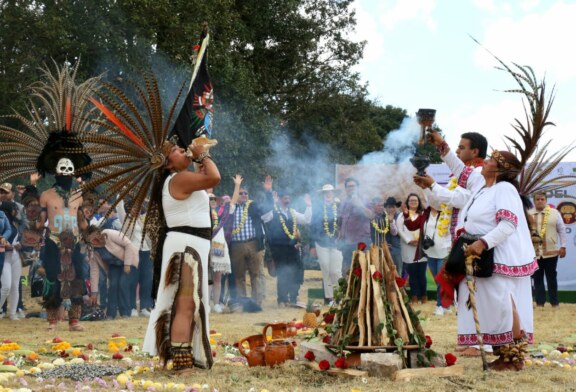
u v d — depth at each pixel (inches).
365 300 243.0
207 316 237.6
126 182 240.8
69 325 384.2
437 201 271.0
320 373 234.2
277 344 248.5
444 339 337.1
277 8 1122.0
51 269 376.8
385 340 236.8
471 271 240.2
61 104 366.9
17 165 365.1
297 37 1165.1
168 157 237.9
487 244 240.5
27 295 609.3
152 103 238.5
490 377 230.5
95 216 488.4
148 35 793.6
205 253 237.8
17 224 464.8
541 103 257.8
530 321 250.5
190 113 264.8
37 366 251.9
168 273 232.5
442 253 481.7
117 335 347.9
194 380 222.7
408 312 244.1
